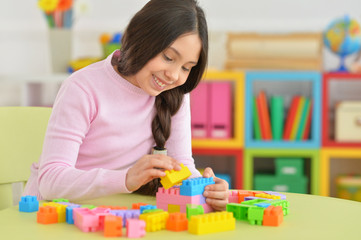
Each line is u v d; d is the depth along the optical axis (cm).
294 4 328
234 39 297
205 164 327
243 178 294
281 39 295
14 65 332
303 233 84
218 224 84
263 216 89
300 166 295
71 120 125
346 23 302
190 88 138
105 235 81
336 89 332
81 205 102
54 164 118
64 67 308
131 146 140
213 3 329
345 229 88
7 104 327
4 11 330
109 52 292
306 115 296
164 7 114
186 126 150
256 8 329
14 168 140
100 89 133
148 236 81
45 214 89
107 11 331
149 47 114
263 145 294
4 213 98
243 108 293
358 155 292
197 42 114
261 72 291
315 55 295
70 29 307
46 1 300
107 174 110
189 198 98
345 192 304
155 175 102
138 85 136
